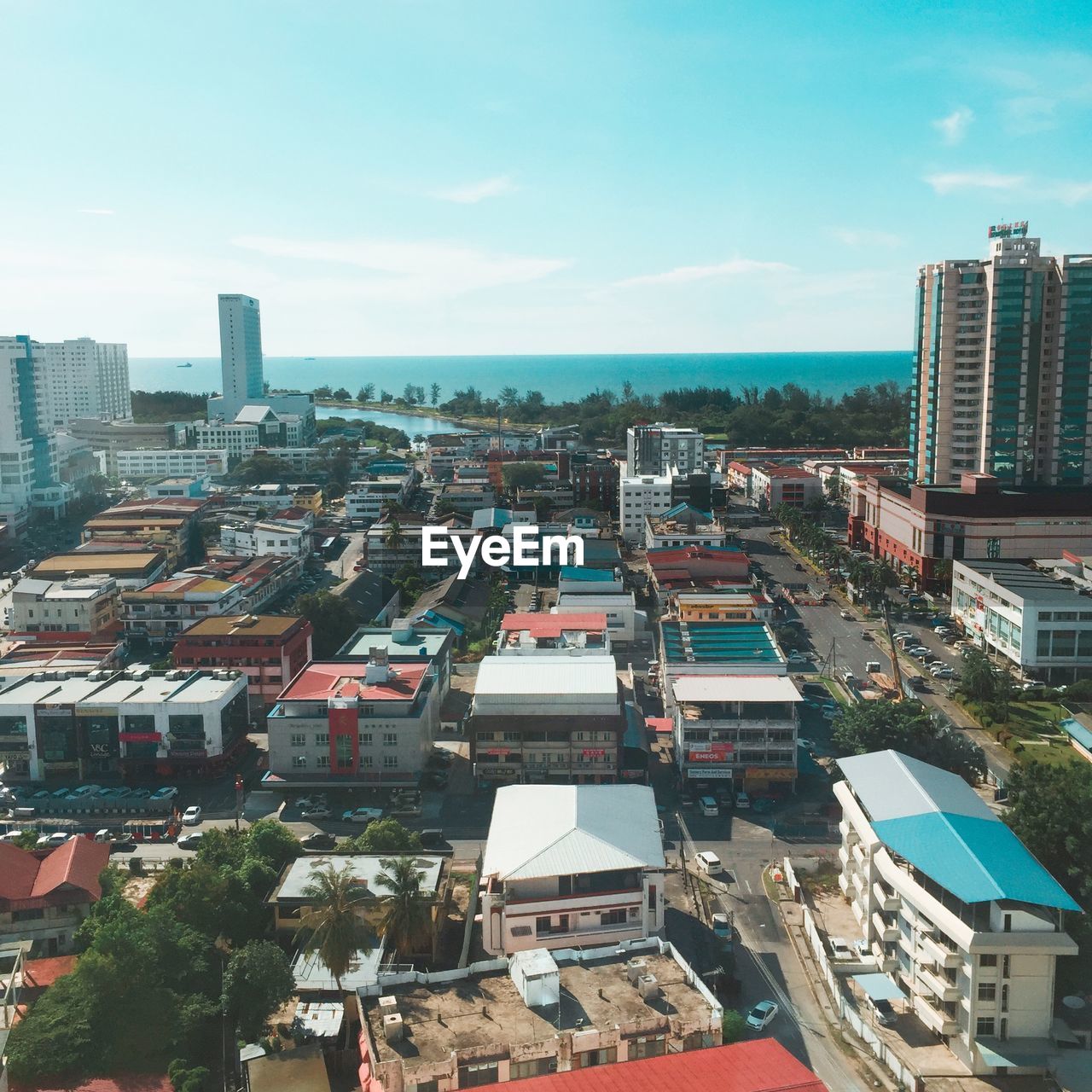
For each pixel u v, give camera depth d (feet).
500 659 572.10
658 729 581.53
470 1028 273.75
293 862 407.44
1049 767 419.95
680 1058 250.78
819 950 381.40
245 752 590.14
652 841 364.58
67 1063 299.58
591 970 300.61
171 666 651.66
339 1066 319.27
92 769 556.92
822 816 502.38
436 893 376.89
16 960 347.97
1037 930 317.42
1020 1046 317.42
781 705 537.24
